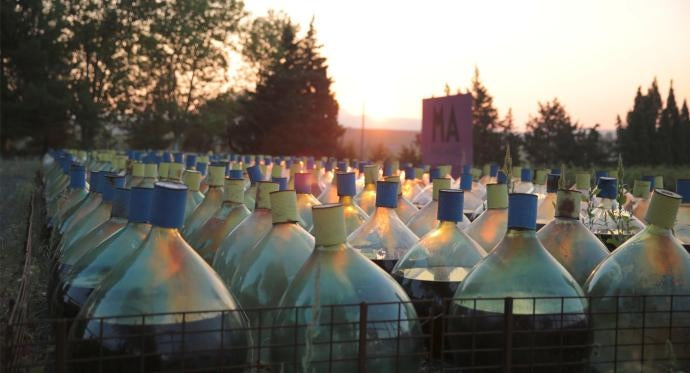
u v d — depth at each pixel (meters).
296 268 3.52
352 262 3.06
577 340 3.12
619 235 4.39
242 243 4.08
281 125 41.81
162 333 2.67
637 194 6.07
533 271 3.15
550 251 3.94
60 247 4.91
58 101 32.50
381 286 3.03
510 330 2.97
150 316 2.68
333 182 6.89
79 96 35.66
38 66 32.84
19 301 3.69
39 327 4.17
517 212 3.26
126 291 2.74
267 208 4.20
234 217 4.73
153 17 40.75
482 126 39.47
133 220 3.62
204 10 41.22
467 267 3.80
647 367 3.21
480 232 4.52
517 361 3.04
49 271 4.82
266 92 42.41
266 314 3.37
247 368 2.91
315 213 3.10
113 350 2.66
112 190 4.78
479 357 3.12
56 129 34.12
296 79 42.19
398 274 3.94
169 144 43.00
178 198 2.89
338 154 43.09
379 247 4.29
